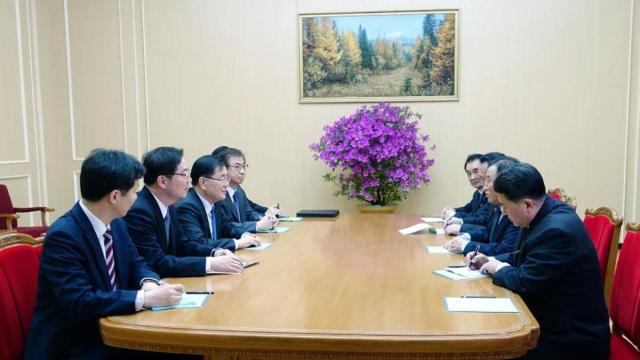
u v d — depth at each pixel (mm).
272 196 5715
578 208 5367
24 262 1898
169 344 1493
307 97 5598
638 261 2059
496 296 1790
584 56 5262
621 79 5230
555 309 1880
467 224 3285
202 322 1548
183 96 5730
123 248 1989
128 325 1536
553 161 5359
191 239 2625
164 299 1682
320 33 5539
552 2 5273
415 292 1844
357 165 5090
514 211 2006
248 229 3201
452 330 1455
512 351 1420
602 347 1856
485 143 5430
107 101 5824
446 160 5492
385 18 5469
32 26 5672
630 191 5277
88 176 1730
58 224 1727
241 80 5664
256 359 1518
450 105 5453
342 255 2494
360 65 5523
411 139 5102
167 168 2301
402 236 3037
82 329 1745
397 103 5512
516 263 2121
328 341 1422
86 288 1650
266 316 1595
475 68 5398
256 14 5602
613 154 5289
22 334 1812
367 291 1862
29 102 5637
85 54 5820
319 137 5609
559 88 5312
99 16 5766
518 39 5332
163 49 5719
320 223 3604
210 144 5734
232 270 2150
